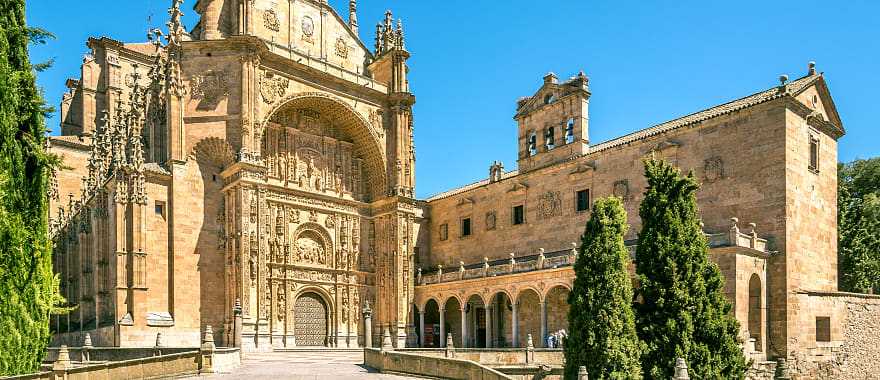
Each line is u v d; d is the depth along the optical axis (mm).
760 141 48406
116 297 52875
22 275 27500
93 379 29109
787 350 45000
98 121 76812
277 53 62188
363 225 70562
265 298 57625
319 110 68062
